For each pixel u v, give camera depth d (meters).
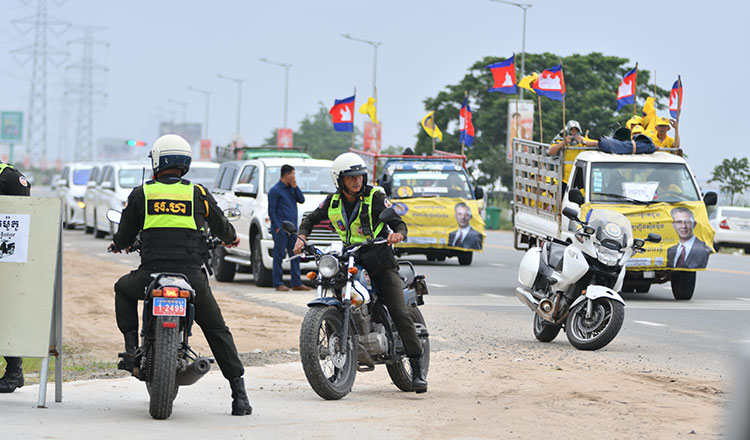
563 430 14.12
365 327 16.75
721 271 47.84
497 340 24.59
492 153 123.31
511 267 48.34
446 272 45.09
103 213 64.06
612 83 121.25
